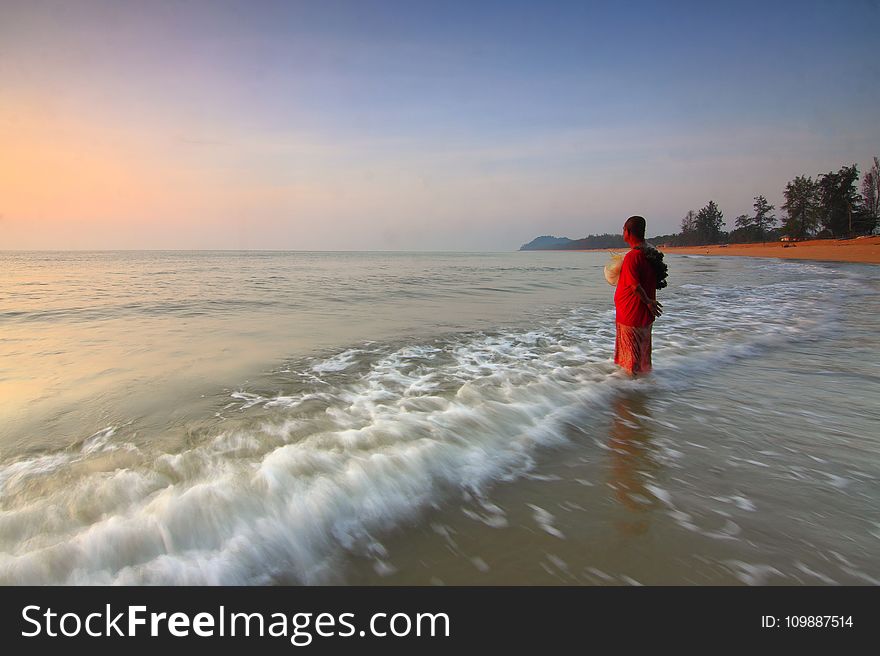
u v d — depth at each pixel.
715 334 8.34
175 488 2.73
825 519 2.58
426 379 5.32
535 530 2.50
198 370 5.66
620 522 2.57
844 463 3.29
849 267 33.38
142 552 2.21
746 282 20.89
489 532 2.49
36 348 6.86
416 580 2.15
